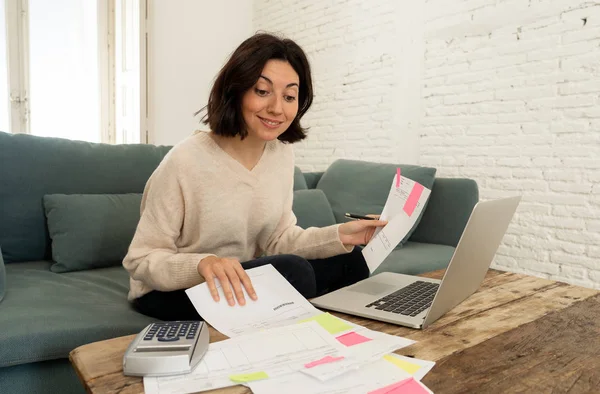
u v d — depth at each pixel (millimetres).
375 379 631
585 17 2369
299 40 4113
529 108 2613
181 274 1042
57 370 1192
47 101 4105
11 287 1476
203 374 641
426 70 3117
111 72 4387
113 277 1701
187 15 4176
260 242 1482
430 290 1088
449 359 717
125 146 2131
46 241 1875
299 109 1346
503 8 2691
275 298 909
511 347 773
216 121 1180
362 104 3596
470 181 2529
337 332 792
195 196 1253
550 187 2549
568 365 708
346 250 1246
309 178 3033
